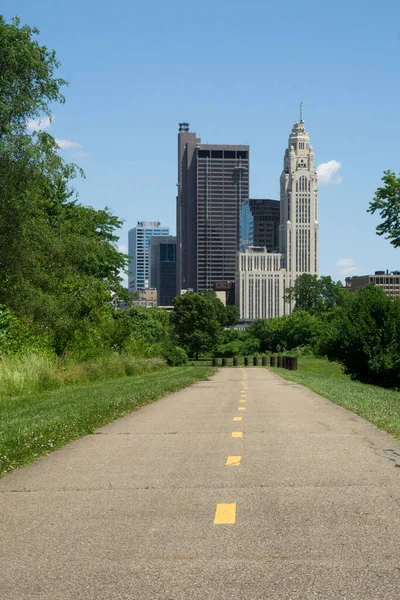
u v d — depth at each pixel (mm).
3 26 32531
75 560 5277
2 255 32031
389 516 6418
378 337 35344
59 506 7125
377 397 20703
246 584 4676
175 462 9648
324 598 4410
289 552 5367
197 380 36469
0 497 7625
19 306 31891
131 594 4531
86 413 15156
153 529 6125
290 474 8562
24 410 16641
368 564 5047
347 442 11211
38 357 28766
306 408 17797
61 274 34906
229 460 9703
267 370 57969
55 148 32656
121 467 9328
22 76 32875
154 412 17188
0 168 31297
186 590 4586
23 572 5016
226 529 6070
